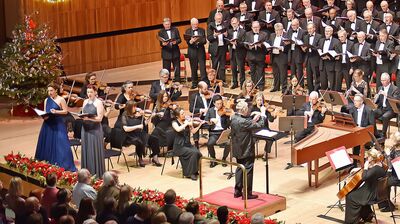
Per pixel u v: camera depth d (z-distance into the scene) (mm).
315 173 16312
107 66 26641
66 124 18906
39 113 16656
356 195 14211
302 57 22156
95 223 11055
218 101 17906
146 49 27578
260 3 24016
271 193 16125
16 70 21672
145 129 18094
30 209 11914
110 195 12852
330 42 21453
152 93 20156
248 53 22719
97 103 16500
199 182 15578
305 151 15547
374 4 24453
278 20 23375
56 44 23141
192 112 18703
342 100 18062
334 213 15008
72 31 25609
